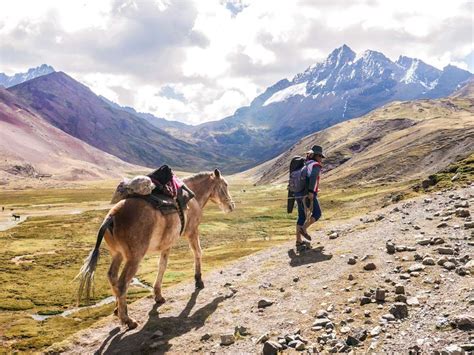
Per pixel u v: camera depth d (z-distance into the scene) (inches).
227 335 348.2
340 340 304.3
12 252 2568.9
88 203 6072.8
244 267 556.1
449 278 361.7
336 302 371.9
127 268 392.2
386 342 287.4
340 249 531.2
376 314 331.0
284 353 306.8
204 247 2630.4
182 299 472.1
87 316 1177.4
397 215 652.7
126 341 389.4
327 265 475.8
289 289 429.4
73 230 3464.6
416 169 6171.3
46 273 1982.0
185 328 393.4
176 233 440.8
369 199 3105.3
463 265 383.2
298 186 561.0
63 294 1526.8
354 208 2719.0
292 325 351.3
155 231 406.0
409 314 316.8
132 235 386.6
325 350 298.2
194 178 520.1
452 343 263.9
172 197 435.8
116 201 417.7
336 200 4175.7
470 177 810.8
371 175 6560.0
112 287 399.5
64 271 2036.2
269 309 393.1
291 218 3821.4
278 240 2568.9
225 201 546.3
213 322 393.7
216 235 3095.5
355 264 455.2
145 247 396.5
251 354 319.6
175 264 1855.3
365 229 613.0
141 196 407.8
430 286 356.2
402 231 544.4
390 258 447.5
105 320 452.1
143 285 1497.3
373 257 462.0
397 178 6033.5
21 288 1636.3
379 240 527.8
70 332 1025.5
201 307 436.5
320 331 327.9
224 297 452.1
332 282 420.5
